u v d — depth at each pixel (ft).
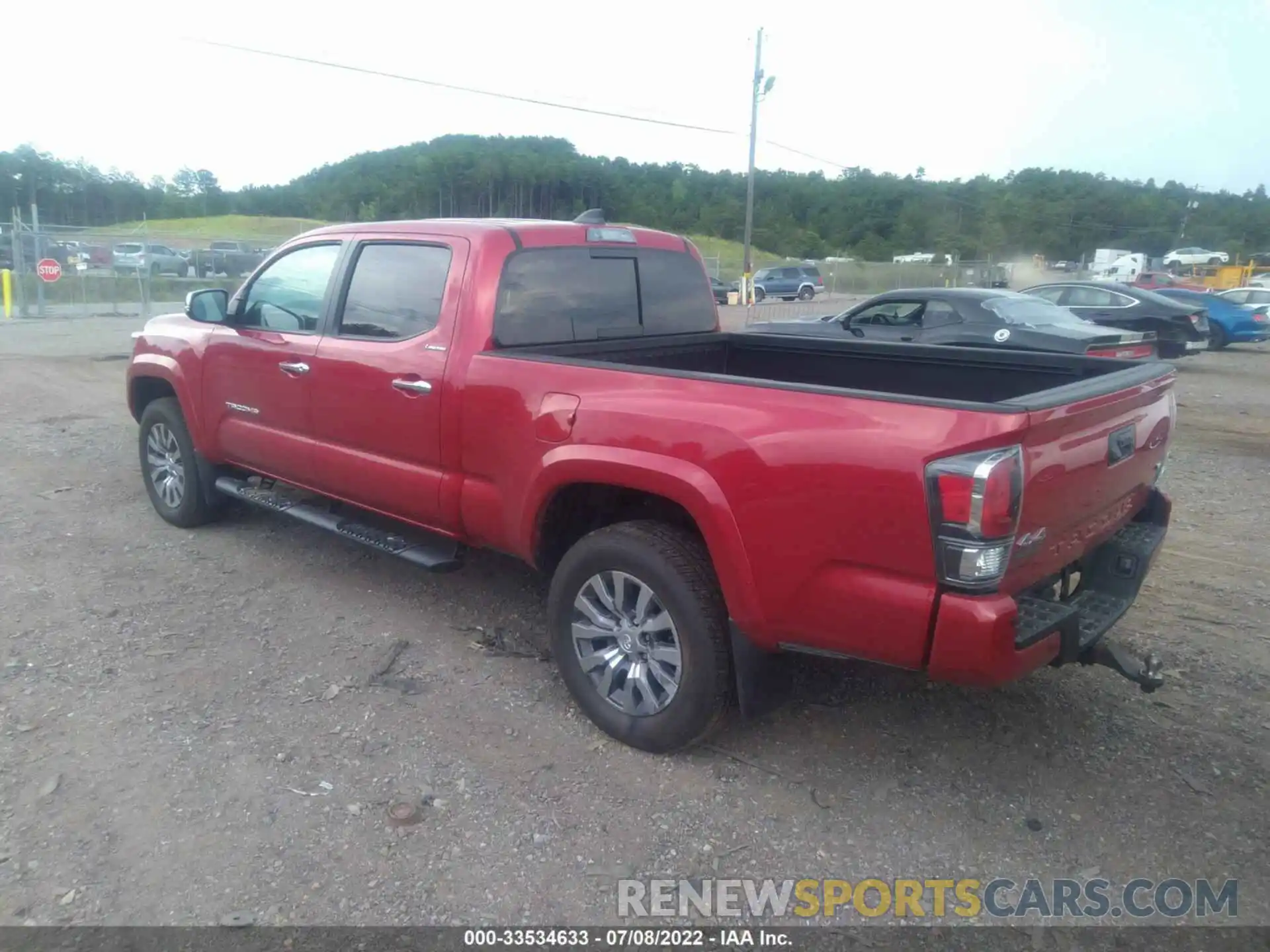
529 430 12.84
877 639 10.21
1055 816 11.28
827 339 16.70
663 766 12.09
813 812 11.27
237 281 99.55
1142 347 39.22
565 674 12.99
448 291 14.11
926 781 11.93
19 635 15.12
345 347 15.43
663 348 16.44
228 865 10.03
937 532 9.55
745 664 11.36
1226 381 53.47
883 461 9.77
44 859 10.03
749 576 10.86
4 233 90.33
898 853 10.61
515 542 13.48
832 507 10.15
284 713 13.04
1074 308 58.18
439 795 11.31
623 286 16.07
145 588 17.19
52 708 12.95
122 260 113.09
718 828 10.92
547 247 14.69
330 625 15.89
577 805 11.25
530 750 12.35
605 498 13.10
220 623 15.81
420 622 16.11
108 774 11.51
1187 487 26.84
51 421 32.27
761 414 10.69
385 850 10.34
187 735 12.39
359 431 15.37
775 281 137.08
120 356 50.62
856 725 13.17
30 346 54.70
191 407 18.97
